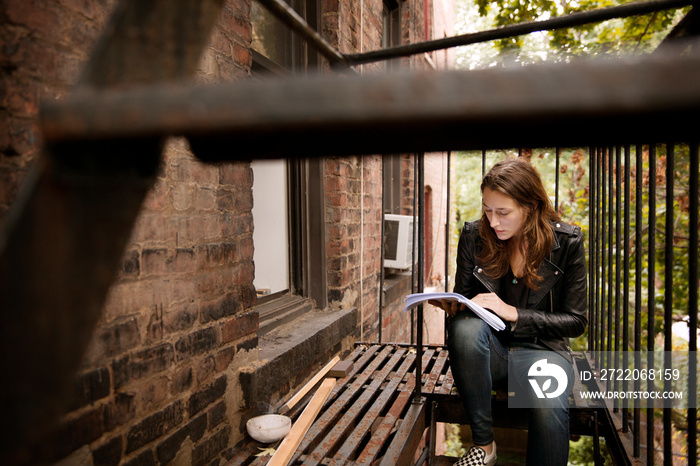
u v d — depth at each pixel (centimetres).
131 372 124
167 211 138
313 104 24
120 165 28
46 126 26
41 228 25
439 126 23
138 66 29
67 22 103
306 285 291
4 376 25
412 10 545
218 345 162
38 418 25
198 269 152
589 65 21
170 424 138
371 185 363
